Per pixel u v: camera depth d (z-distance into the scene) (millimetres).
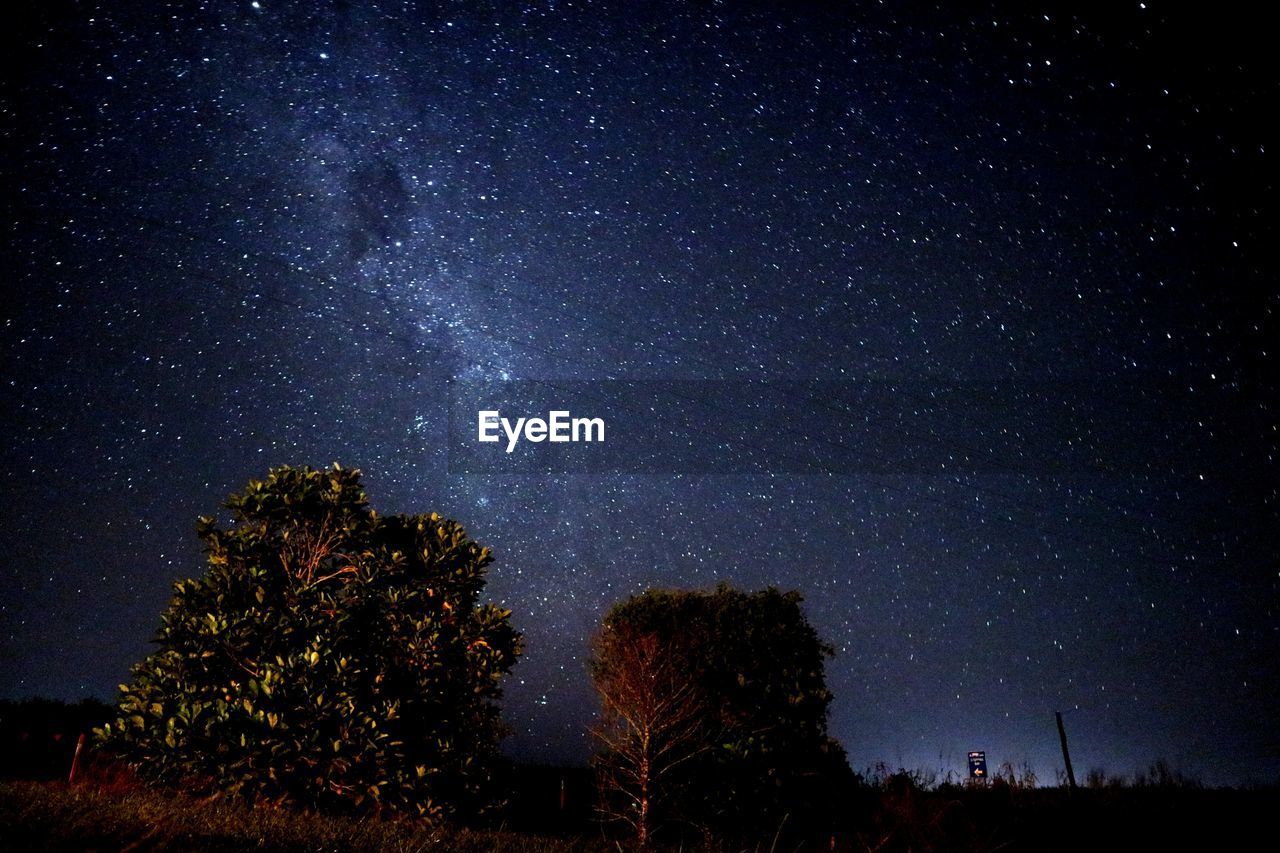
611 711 13945
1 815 4723
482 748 10797
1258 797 14922
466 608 11359
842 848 11820
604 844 8547
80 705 15094
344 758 8984
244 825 5914
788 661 14938
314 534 11281
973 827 12297
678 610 15562
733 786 12805
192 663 9867
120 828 4887
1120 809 13969
